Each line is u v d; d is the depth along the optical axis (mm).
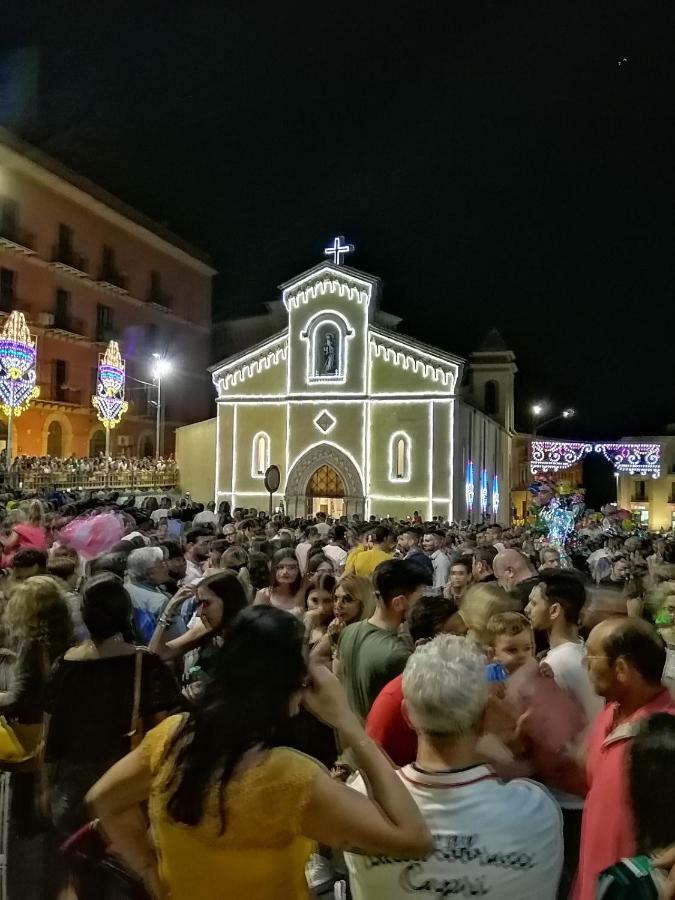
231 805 2537
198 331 56656
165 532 13391
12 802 5152
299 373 37188
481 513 41812
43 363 41344
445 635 3520
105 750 4453
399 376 36000
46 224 41531
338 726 2896
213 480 39125
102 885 3656
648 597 7098
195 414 56000
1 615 5980
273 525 16547
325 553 10461
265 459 37500
